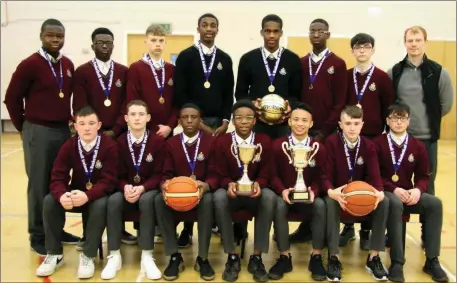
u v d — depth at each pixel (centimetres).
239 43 887
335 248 292
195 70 353
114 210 294
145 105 315
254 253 302
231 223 294
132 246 355
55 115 325
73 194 288
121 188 311
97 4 881
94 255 295
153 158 318
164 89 351
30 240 336
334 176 316
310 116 308
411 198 295
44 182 326
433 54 898
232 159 311
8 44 920
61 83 328
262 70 350
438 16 883
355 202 279
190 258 329
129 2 880
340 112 345
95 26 888
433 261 299
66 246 351
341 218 303
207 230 293
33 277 290
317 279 290
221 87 360
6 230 384
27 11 900
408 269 312
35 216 328
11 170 639
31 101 322
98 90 342
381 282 289
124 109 344
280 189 302
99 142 309
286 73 350
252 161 310
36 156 324
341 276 296
